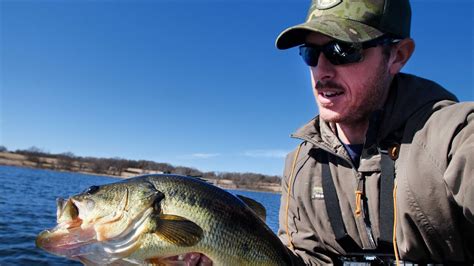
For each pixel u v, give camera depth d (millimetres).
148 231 509
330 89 561
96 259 520
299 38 584
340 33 528
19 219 2801
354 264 564
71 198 536
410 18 593
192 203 521
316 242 637
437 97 527
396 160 527
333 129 601
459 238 480
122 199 523
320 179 625
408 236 499
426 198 468
